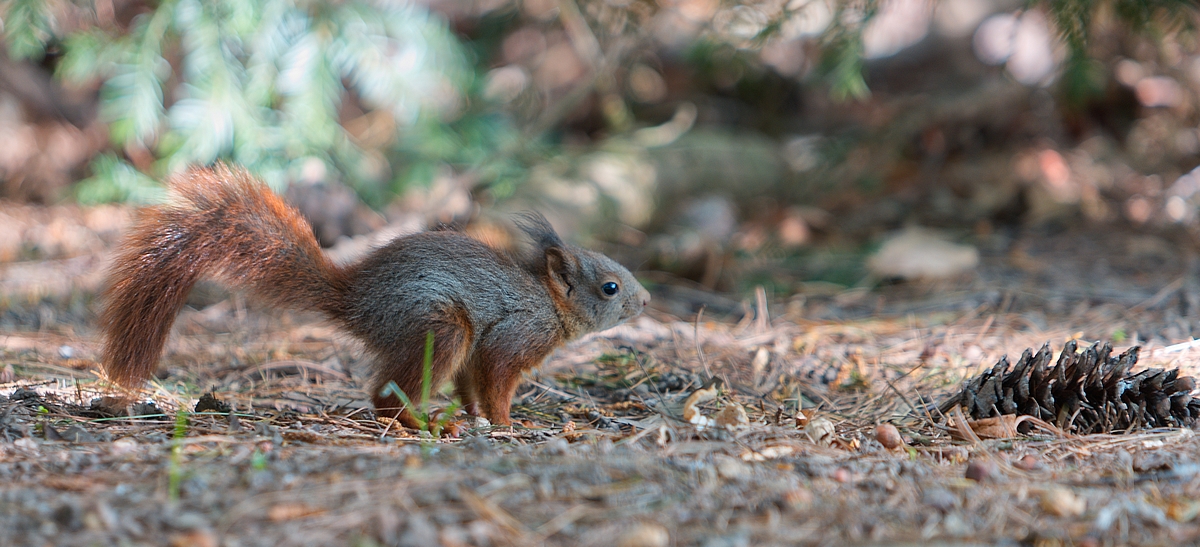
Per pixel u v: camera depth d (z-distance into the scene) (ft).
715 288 46.62
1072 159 57.93
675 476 17.90
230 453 19.47
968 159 59.88
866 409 27.81
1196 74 58.49
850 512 16.47
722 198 56.08
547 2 59.21
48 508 15.78
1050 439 23.02
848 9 44.70
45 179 53.42
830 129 63.87
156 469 18.07
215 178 25.68
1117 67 58.95
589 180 52.11
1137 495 17.69
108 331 24.50
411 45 47.70
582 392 30.48
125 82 44.70
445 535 14.74
